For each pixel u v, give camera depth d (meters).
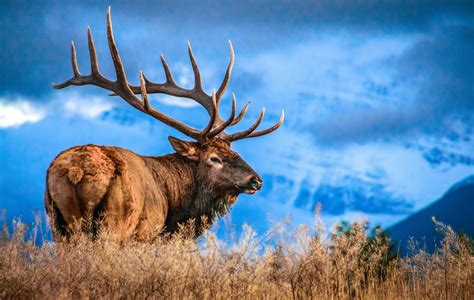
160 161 44.44
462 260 35.59
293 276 33.69
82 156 37.78
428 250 37.50
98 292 31.59
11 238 33.41
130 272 32.56
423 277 36.00
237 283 32.97
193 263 33.59
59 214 37.34
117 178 38.16
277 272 34.50
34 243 33.50
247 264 34.03
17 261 32.62
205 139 45.41
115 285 32.12
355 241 35.44
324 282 33.75
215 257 34.06
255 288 33.19
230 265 33.69
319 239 34.97
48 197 37.56
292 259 34.59
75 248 34.22
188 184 44.72
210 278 33.03
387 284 34.50
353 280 34.47
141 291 31.70
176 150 44.75
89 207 37.41
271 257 34.28
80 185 37.28
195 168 45.06
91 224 37.50
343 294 33.22
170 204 44.09
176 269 33.19
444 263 35.62
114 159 38.56
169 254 34.22
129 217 38.84
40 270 32.31
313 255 34.31
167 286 32.19
